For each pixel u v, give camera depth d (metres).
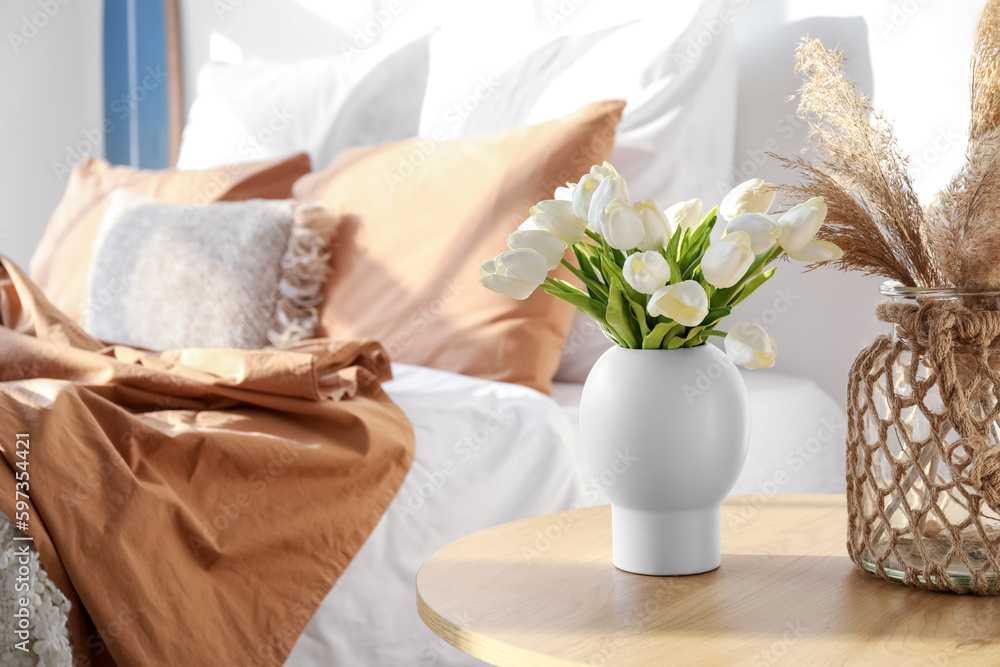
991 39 0.74
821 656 0.64
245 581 1.10
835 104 0.80
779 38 1.61
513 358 1.51
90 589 0.96
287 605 1.12
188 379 1.30
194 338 1.81
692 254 0.81
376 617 1.19
